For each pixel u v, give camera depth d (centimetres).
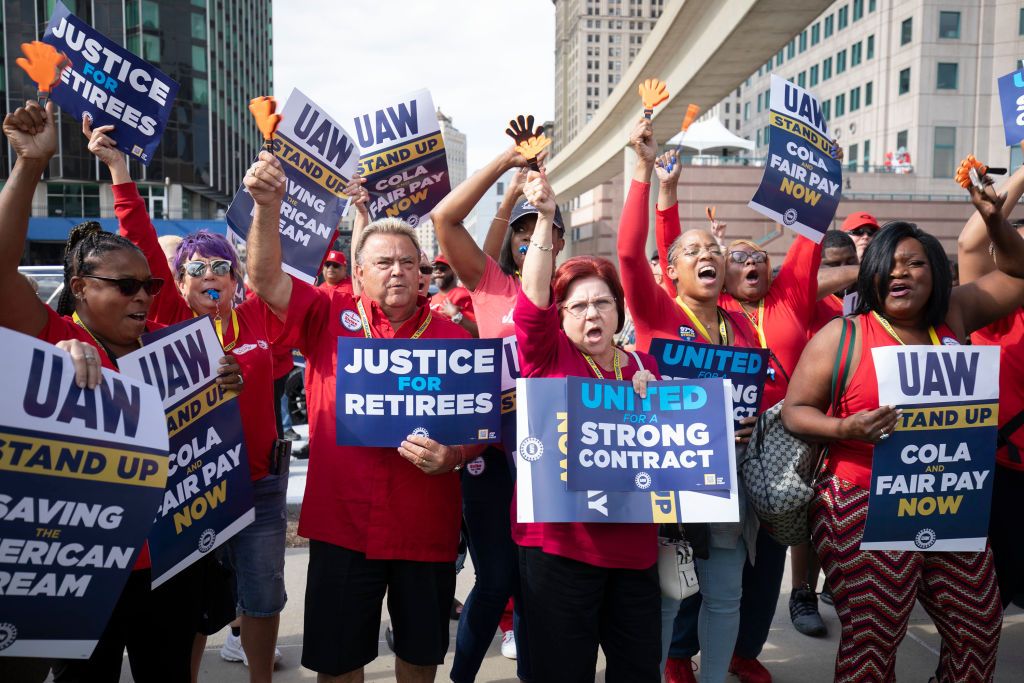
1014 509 337
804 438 290
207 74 4947
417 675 294
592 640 270
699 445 270
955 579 284
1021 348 337
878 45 4925
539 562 270
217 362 269
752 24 1391
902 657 407
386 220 299
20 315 229
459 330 316
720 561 320
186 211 5069
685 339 343
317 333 305
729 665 353
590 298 281
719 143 3591
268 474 335
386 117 414
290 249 383
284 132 378
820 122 388
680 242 352
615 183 4409
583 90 13700
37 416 206
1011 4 4550
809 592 438
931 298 292
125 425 222
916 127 4634
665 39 1819
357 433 280
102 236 250
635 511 264
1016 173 362
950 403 276
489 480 338
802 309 375
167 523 251
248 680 380
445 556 292
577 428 262
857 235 538
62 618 212
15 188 228
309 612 289
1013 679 382
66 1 4528
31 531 206
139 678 259
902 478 273
